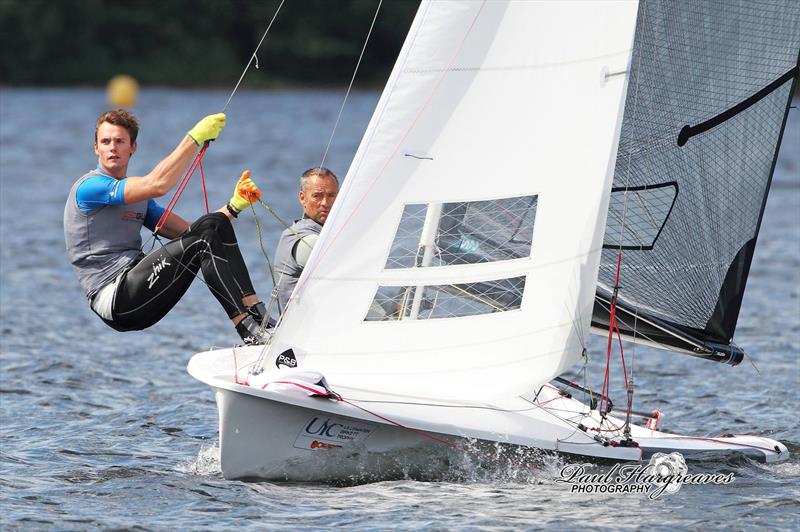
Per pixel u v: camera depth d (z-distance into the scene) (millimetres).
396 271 25234
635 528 22906
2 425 31688
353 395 25438
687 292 29875
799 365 40688
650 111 29062
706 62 29172
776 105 29969
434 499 24438
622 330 29719
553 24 24906
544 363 25578
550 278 25375
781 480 26734
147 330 45844
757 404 35531
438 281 25344
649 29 28656
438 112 25000
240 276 25719
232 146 129500
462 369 25641
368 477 25594
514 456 25938
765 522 23531
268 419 24734
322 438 25062
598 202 25266
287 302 27047
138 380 37812
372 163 24938
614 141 25156
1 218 75188
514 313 25469
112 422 32344
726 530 22984
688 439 28906
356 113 189125
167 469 27312
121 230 26656
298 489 25047
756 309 50844
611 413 32219
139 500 24578
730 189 29922
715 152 29641
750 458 28203
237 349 26453
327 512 23500
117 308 26109
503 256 25375
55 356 40531
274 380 24469
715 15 29000
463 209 25281
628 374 39844
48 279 55844
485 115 25062
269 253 63781
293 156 119375
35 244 65625
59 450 29125
